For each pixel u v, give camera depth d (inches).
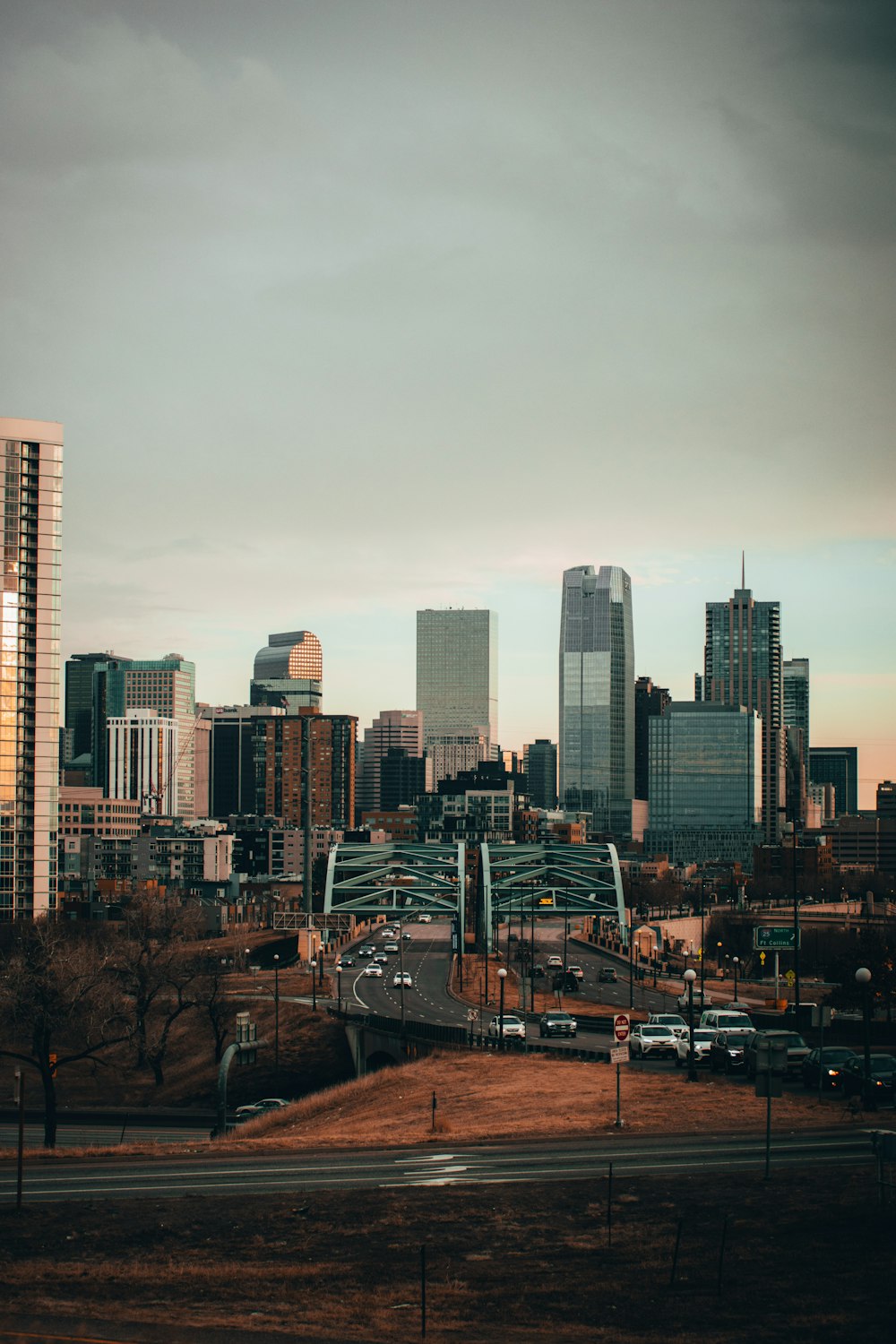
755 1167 1872.5
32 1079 5541.3
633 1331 1270.9
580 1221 1640.0
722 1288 1376.7
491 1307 1358.3
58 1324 1310.3
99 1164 2126.0
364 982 7111.2
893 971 4286.4
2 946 7524.6
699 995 5930.1
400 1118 2738.7
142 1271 1492.4
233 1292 1429.6
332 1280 1461.6
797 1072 2802.7
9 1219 1715.1
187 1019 6186.0
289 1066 5374.0
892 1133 1605.6
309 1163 2064.5
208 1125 4709.6
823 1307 1302.9
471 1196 1775.3
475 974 7396.7
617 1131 2241.6
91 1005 5251.0
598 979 6968.5
